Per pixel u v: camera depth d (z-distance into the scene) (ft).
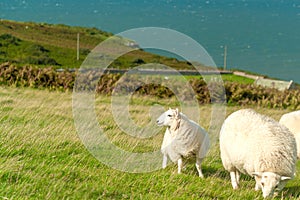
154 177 31.89
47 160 33.35
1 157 32.86
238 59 350.23
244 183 33.81
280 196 30.63
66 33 299.17
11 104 60.90
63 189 27.12
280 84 151.74
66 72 96.27
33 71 94.07
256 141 29.86
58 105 64.75
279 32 558.15
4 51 206.39
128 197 27.71
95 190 27.81
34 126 46.01
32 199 25.14
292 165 29.30
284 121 41.83
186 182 31.73
